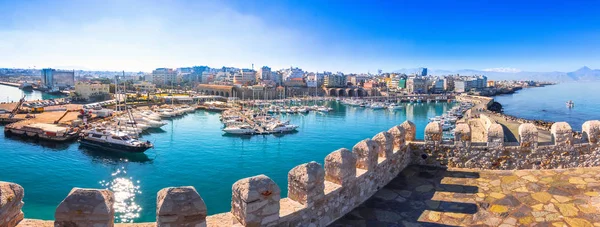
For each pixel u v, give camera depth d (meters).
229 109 107.81
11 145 54.47
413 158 12.74
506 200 9.39
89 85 136.88
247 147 56.31
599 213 8.40
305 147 57.25
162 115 92.50
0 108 93.56
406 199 9.67
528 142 11.81
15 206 5.85
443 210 8.95
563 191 9.76
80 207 5.45
